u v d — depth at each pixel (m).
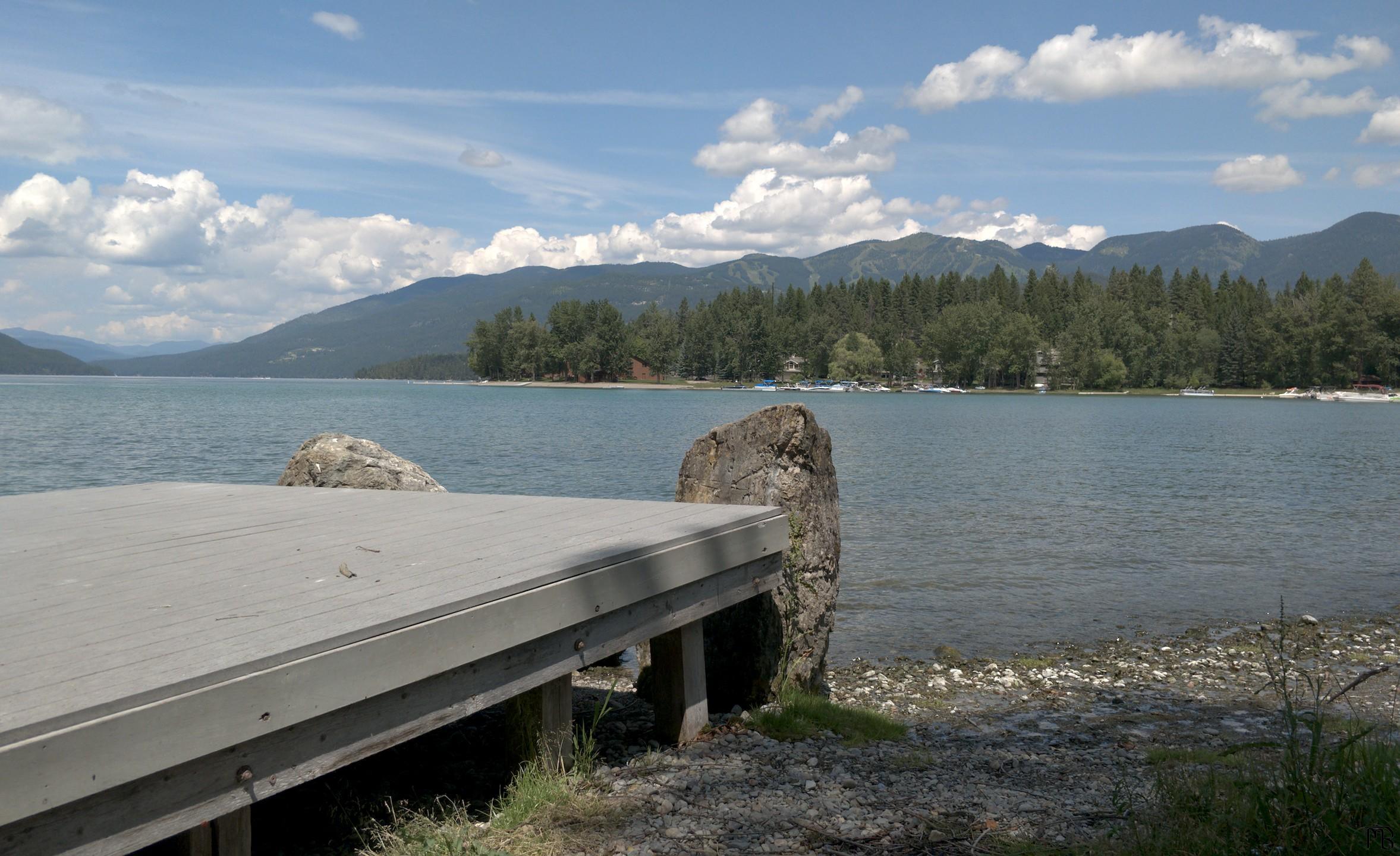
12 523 5.83
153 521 5.90
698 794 4.58
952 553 15.59
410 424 59.69
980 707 7.57
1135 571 14.28
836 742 5.74
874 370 189.88
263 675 2.82
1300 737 6.16
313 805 4.52
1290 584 13.44
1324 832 3.24
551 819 4.16
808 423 6.70
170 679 2.61
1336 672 8.91
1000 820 4.30
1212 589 13.06
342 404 98.44
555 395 153.25
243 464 30.14
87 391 132.38
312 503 6.85
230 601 3.62
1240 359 157.25
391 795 4.62
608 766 5.02
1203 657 9.55
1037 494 24.52
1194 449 44.44
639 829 4.09
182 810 2.67
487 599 3.73
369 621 3.28
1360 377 141.88
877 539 17.05
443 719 3.59
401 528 5.56
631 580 4.63
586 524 5.63
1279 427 69.25
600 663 8.59
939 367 180.62
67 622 3.28
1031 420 78.75
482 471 29.70
